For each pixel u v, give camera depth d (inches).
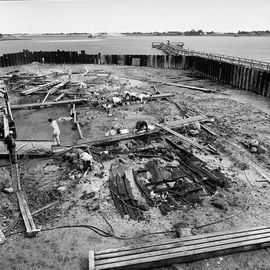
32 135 692.1
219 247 320.5
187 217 388.2
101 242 344.5
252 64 1206.3
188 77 1531.7
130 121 765.9
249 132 701.9
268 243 331.6
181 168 513.7
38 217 387.2
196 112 852.6
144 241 345.7
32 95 1066.7
